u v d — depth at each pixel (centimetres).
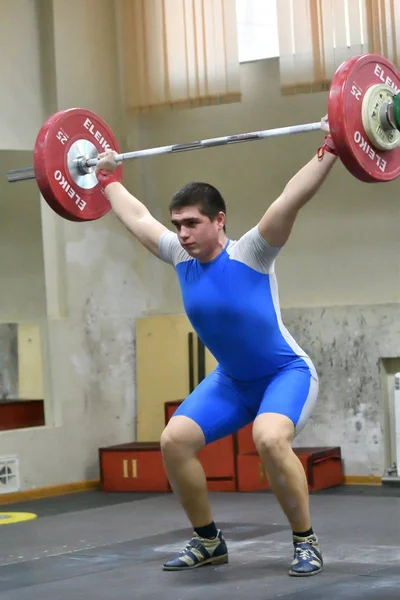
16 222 1155
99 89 1189
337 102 588
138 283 1240
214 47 1125
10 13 1104
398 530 797
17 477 1071
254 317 613
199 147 668
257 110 1164
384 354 1089
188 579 629
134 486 1123
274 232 601
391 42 1023
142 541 797
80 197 723
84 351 1165
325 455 1071
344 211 1125
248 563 673
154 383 1209
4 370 1159
